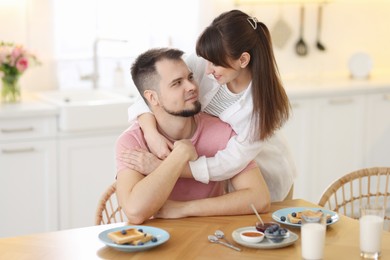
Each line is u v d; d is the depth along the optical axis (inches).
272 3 192.9
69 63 175.6
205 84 98.8
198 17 185.2
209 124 98.8
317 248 76.0
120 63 181.0
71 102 168.2
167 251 80.8
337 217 90.9
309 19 199.3
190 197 99.1
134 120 99.4
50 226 154.0
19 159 148.6
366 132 188.5
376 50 211.9
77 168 154.3
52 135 150.5
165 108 92.7
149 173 93.7
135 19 181.5
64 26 174.4
